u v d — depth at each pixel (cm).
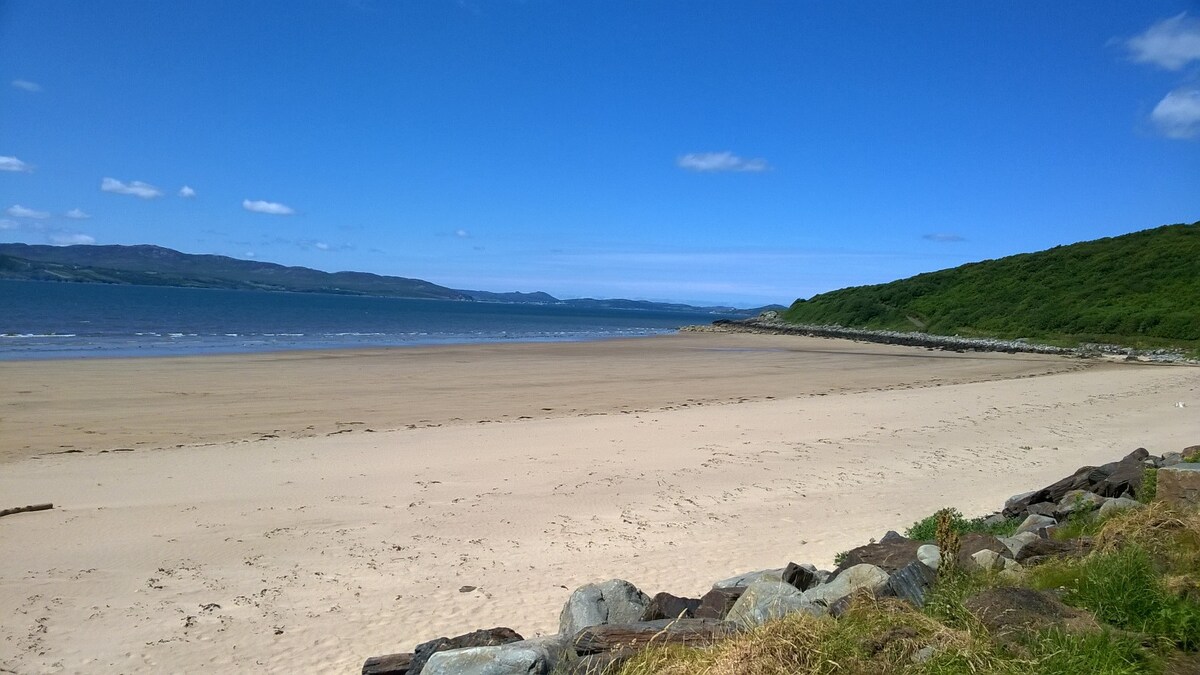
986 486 1195
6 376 2225
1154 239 6481
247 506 989
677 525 961
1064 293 5953
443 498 1060
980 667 362
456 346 4328
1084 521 703
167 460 1245
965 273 7531
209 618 643
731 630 440
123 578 729
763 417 1830
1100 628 400
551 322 10675
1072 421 1828
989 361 4034
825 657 371
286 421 1688
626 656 414
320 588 719
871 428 1700
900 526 964
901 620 412
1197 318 4638
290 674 543
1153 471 789
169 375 2416
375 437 1491
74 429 1516
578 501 1064
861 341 5981
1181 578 467
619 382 2681
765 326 7856
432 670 401
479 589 723
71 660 560
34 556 780
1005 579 506
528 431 1591
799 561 810
